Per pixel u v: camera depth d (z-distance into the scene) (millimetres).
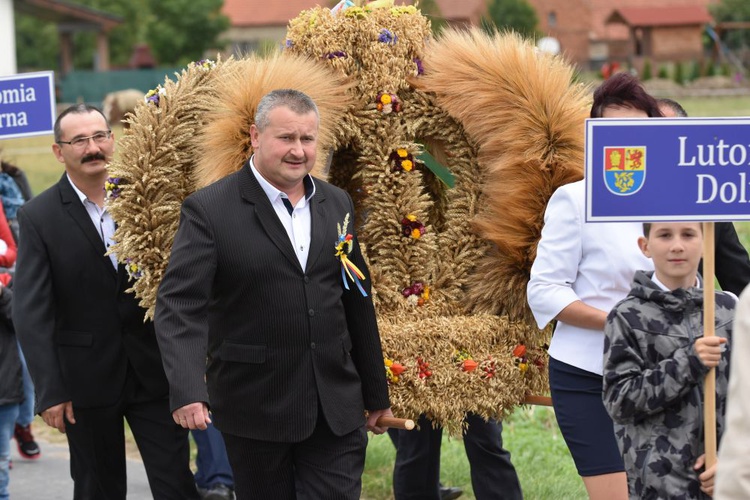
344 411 7188
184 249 7031
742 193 6203
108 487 8680
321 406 7090
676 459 6039
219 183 7223
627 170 6203
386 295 8375
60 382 8336
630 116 7035
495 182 8188
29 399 12172
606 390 6230
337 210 7391
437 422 8164
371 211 8531
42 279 8398
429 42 8555
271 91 7164
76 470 8719
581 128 8031
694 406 6039
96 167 8500
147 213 8055
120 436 8625
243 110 7836
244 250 7031
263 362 7027
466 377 8078
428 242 8406
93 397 8406
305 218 7262
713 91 76000
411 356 8016
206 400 6801
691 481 6031
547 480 10609
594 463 7074
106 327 8414
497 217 8148
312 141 7078
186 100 8156
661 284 6355
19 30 103875
